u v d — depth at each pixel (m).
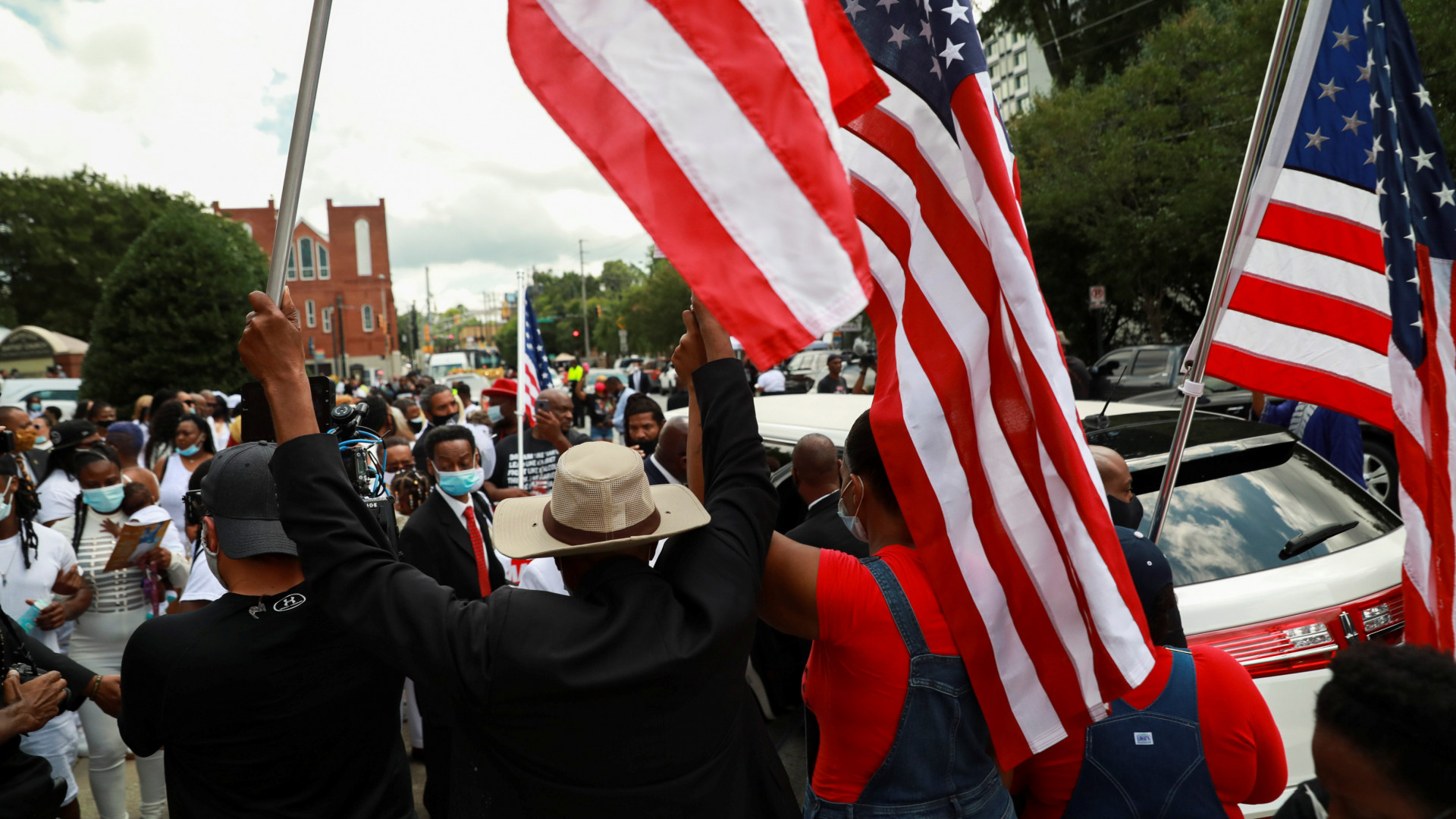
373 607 1.53
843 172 1.51
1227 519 3.20
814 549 1.82
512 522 1.71
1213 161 17.41
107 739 4.02
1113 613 1.75
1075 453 1.75
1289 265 3.10
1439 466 2.59
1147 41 21.19
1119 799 1.87
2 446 3.92
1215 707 1.87
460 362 50.00
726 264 1.45
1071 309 23.05
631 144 1.49
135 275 27.75
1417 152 2.73
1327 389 3.08
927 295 1.89
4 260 49.78
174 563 4.63
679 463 4.99
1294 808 1.63
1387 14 2.74
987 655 1.78
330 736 1.90
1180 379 11.77
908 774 1.73
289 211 1.60
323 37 1.57
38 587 4.04
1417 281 2.68
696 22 1.51
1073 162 20.58
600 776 1.50
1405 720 1.21
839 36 1.65
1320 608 2.81
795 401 5.00
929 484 1.85
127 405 27.72
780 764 1.88
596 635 1.50
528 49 1.52
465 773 1.58
